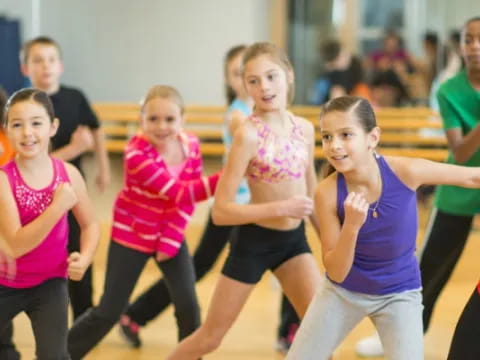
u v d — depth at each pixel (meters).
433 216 3.94
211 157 6.88
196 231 5.86
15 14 8.25
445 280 3.98
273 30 8.80
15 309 3.01
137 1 8.74
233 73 4.04
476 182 2.75
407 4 8.12
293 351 2.83
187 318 3.59
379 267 2.76
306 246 3.27
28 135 2.91
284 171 3.15
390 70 7.43
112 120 6.82
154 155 3.54
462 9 7.87
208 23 8.80
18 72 7.79
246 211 3.05
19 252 2.88
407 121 6.19
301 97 8.70
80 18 8.70
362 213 2.57
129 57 8.82
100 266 5.89
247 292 3.21
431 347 4.23
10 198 2.91
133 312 4.18
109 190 6.79
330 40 8.53
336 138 2.66
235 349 4.20
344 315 2.81
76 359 3.59
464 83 3.80
